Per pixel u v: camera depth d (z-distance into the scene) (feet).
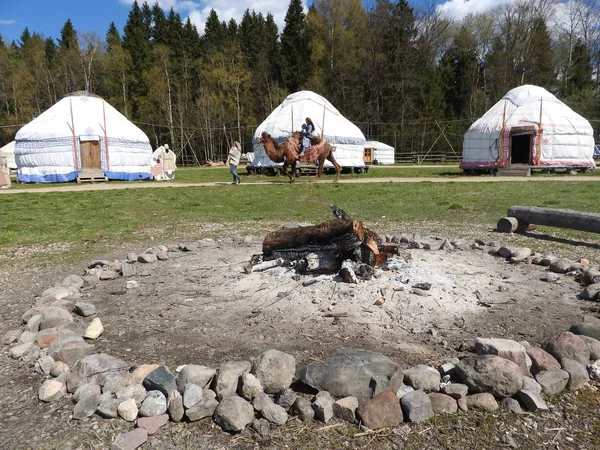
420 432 6.60
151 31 200.64
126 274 15.08
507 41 165.48
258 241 20.92
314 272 13.78
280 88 175.83
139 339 9.95
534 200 35.99
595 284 12.42
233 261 16.56
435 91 162.50
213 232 24.76
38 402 7.55
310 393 7.61
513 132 70.74
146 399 7.17
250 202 39.22
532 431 6.57
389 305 11.47
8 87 164.35
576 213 20.17
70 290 13.30
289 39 180.45
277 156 59.47
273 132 78.43
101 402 7.20
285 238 14.75
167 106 164.35
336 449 6.29
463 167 78.38
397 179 63.77
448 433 6.56
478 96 168.04
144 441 6.43
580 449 6.20
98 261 16.57
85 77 156.04
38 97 162.91
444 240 18.84
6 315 11.98
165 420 6.89
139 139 74.69
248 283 13.53
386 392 7.06
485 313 11.16
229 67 172.04
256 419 6.89
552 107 71.51
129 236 24.03
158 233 24.86
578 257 17.12
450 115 172.14
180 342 9.74
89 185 62.28
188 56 178.81
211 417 7.02
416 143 165.68
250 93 175.42
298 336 9.90
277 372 7.55
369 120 166.81
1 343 10.06
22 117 159.53
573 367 7.82
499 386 7.25
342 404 6.96
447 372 7.90
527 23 162.09
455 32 181.68
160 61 170.19
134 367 8.51
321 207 35.06
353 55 168.55
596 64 166.09
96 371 7.95
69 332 9.87
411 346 9.33
